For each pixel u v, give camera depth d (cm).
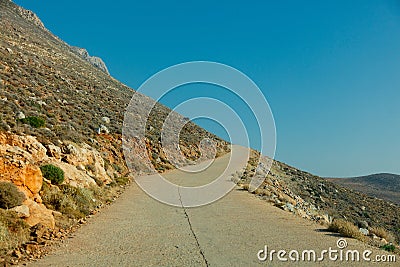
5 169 1168
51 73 4772
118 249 1005
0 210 998
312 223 1566
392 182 11600
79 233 1136
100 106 4369
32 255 885
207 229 1322
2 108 2327
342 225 1376
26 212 1053
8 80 3319
